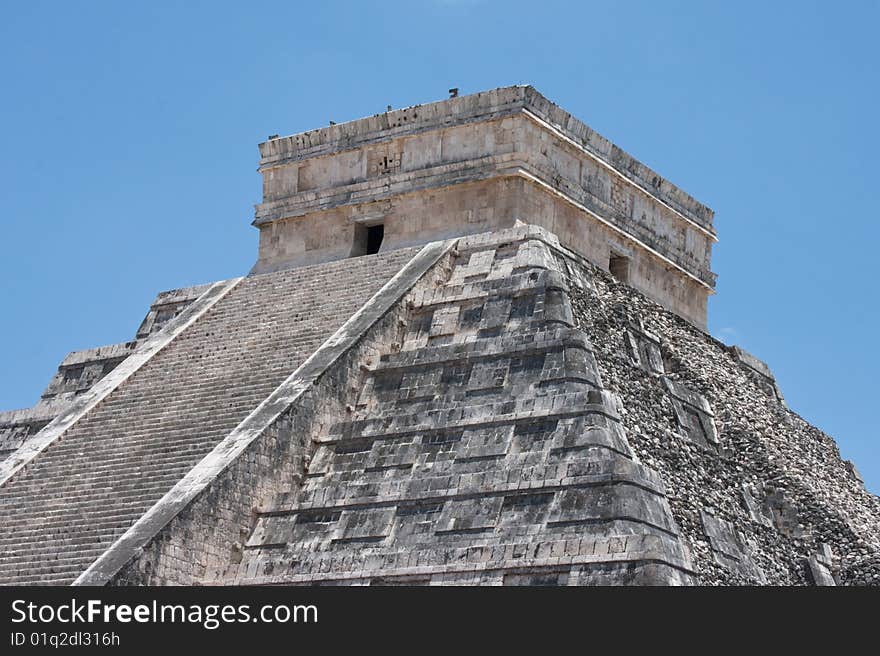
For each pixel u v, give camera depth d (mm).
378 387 59344
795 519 62812
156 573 52000
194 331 66750
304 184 72500
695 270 76500
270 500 56156
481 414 55594
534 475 52781
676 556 50281
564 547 50469
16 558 54312
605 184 71125
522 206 66250
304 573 53594
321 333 62312
